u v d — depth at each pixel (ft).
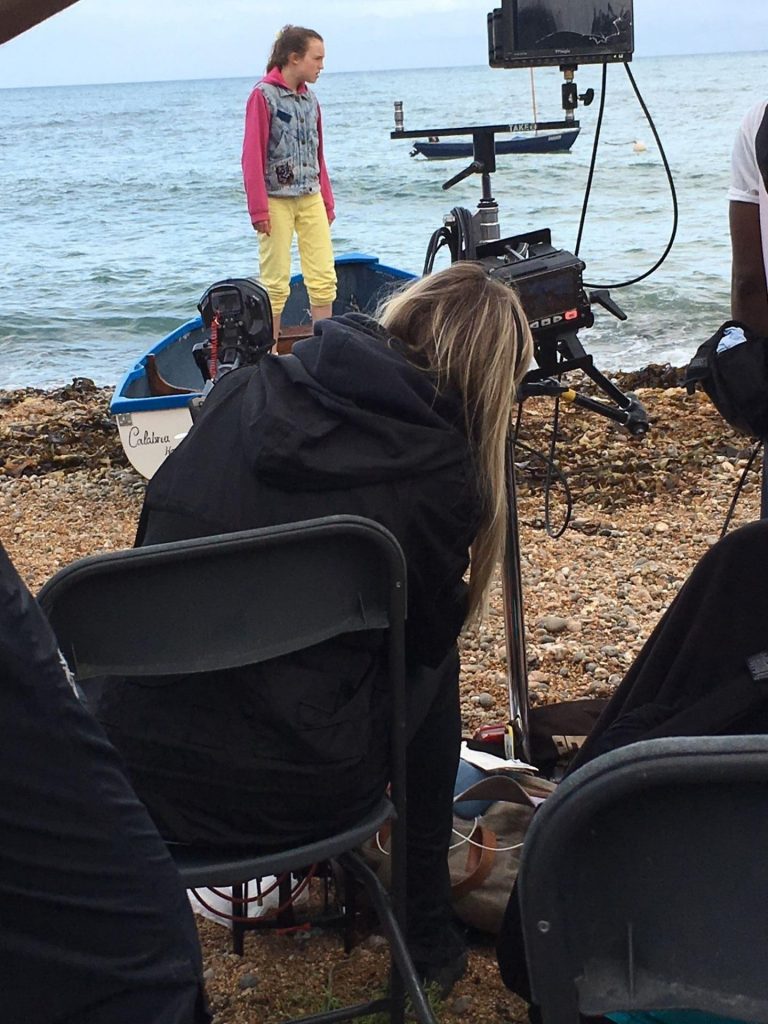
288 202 24.50
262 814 6.21
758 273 8.96
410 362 6.53
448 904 7.86
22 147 193.77
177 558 5.57
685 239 55.57
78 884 4.66
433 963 7.77
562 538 17.40
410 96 305.53
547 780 9.41
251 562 5.73
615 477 19.85
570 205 69.46
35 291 52.60
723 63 558.15
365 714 6.30
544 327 7.80
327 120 206.59
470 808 8.75
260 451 6.14
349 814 6.36
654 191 73.20
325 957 8.29
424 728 7.34
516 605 9.70
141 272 57.67
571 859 3.61
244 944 8.46
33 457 23.34
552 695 12.69
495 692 12.82
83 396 29.86
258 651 5.92
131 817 4.81
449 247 9.98
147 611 5.74
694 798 3.55
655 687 6.46
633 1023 4.71
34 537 18.70
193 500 6.34
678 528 17.71
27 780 4.50
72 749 4.58
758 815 3.54
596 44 9.36
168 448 18.31
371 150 127.54
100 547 18.17
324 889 8.72
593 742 6.88
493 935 8.27
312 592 5.92
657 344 34.91
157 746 6.24
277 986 8.05
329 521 5.70
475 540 6.89
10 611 4.41
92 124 273.95
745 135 8.72
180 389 20.21
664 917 3.74
